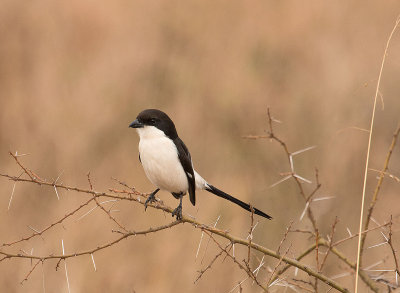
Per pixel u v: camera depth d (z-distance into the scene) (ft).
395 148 42.93
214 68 49.19
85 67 48.11
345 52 49.26
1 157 41.75
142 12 52.80
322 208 36.86
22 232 35.53
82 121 43.73
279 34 51.16
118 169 40.73
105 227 34.88
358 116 44.55
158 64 48.98
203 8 52.85
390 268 33.14
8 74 47.14
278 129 45.19
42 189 38.86
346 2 52.49
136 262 33.50
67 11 51.42
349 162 41.32
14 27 50.01
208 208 36.50
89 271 32.96
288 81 48.83
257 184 40.60
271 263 34.01
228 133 45.34
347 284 32.09
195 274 32.68
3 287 32.45
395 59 47.70
